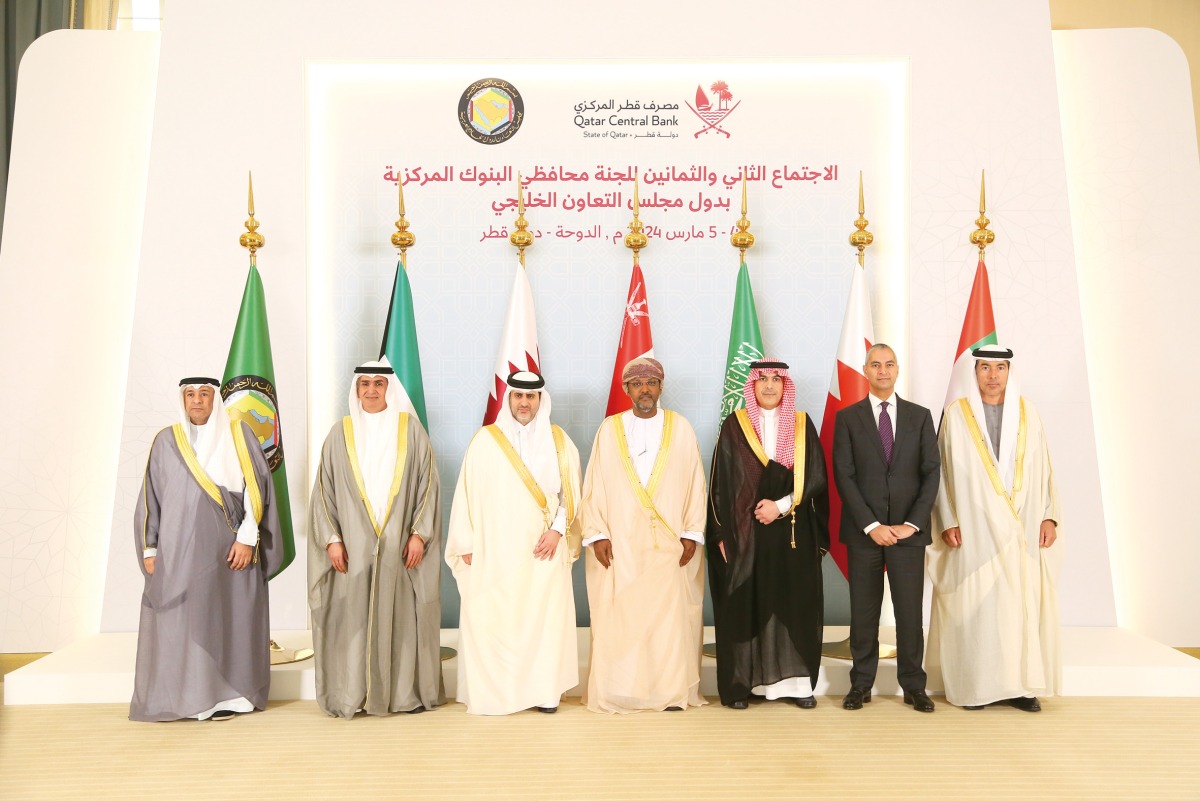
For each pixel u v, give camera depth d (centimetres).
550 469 366
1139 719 344
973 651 351
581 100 466
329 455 361
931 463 353
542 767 299
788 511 355
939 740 322
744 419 368
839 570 439
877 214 464
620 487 362
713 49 462
